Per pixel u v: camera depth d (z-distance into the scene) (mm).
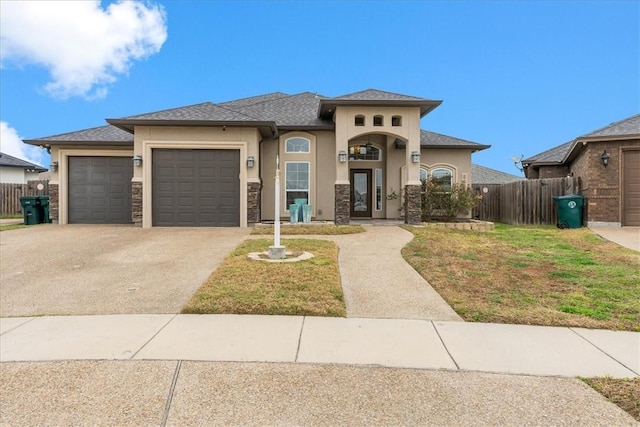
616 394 3445
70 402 3316
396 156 18500
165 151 14758
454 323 5270
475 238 12234
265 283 6781
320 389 3553
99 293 6582
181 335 4785
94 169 16859
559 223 15305
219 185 14836
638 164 14039
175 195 14766
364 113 15578
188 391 3500
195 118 14609
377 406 3291
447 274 7711
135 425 3027
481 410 3230
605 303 5930
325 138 17344
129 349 4355
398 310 5789
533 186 17953
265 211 17047
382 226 15047
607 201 14258
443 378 3764
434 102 15258
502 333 4918
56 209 16672
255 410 3230
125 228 14312
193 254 9578
